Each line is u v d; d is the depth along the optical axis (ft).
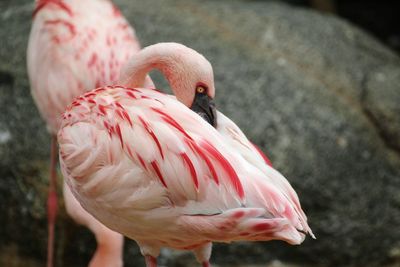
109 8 24.18
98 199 16.31
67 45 23.34
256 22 33.17
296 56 31.89
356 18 44.42
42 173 27.78
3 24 31.89
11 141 28.48
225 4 34.55
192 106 17.46
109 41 23.12
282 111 29.04
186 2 33.99
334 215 28.02
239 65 30.55
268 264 27.71
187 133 15.33
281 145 28.14
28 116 28.84
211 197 14.98
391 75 32.32
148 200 15.51
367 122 30.35
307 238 27.81
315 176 28.09
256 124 28.40
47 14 24.03
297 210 15.19
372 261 28.25
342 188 28.35
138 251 27.07
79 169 16.39
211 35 32.04
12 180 28.17
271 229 14.62
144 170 15.47
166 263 26.76
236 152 15.40
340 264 28.09
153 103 15.93
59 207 27.32
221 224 14.82
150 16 32.40
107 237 21.88
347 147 29.04
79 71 23.06
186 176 15.07
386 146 30.14
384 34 44.09
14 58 30.30
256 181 14.90
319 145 28.63
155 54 17.74
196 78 17.38
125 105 16.11
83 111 16.60
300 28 33.19
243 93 29.32
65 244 27.71
